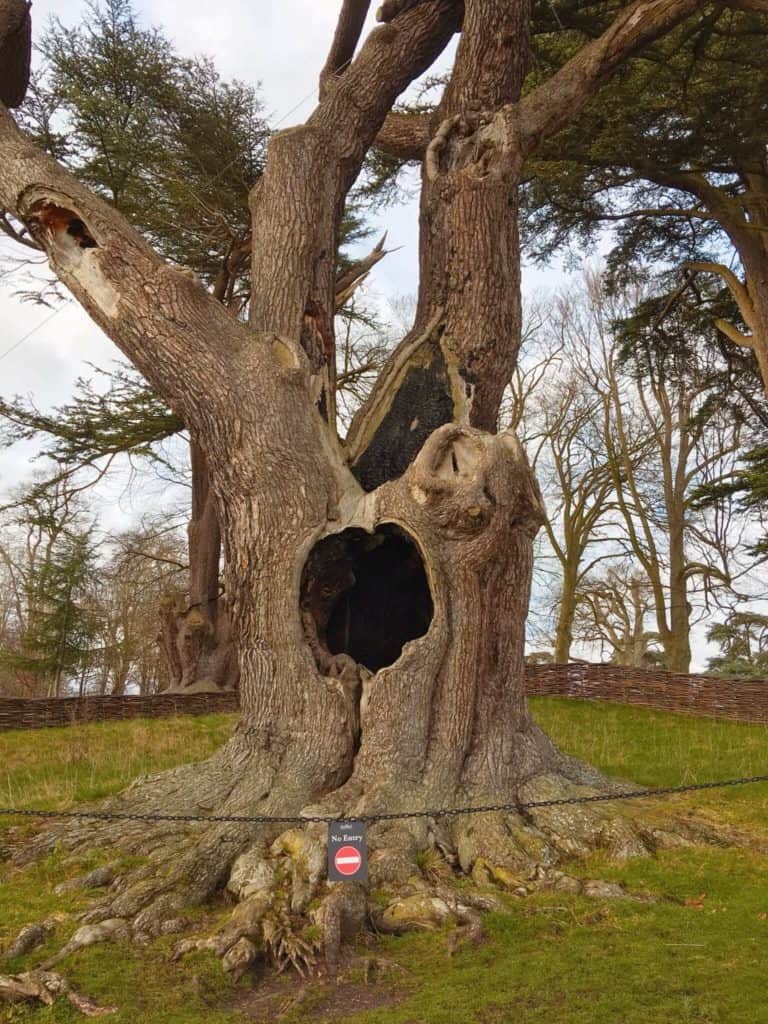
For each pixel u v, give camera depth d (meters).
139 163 15.69
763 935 5.30
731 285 16.42
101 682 32.72
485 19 9.05
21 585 29.66
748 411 19.92
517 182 9.04
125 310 7.64
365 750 7.18
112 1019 4.50
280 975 5.07
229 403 7.61
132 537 26.48
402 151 10.09
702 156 14.53
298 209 8.70
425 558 7.45
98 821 7.34
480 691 7.57
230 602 7.84
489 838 6.67
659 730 13.42
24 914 5.75
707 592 25.16
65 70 15.90
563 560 25.64
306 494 7.65
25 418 18.05
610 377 25.55
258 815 6.90
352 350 22.38
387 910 5.73
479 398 8.70
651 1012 4.38
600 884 6.12
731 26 13.00
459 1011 4.50
